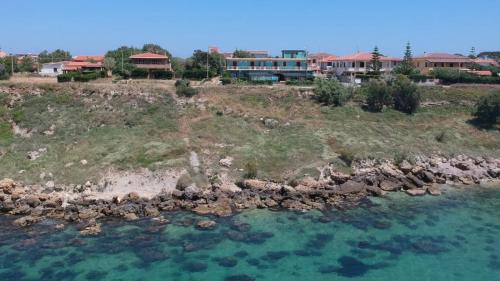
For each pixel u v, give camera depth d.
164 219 56.31
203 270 44.19
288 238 51.62
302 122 88.75
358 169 72.06
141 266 44.75
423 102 104.06
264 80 118.69
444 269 44.84
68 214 56.75
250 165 68.94
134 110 87.25
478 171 76.19
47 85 91.94
